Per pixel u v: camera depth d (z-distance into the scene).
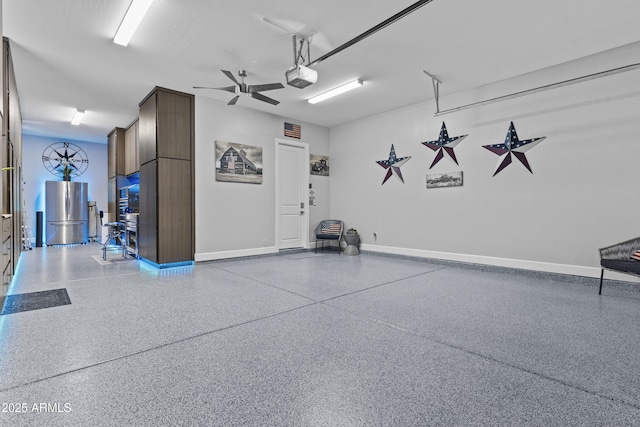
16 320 2.73
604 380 1.82
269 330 2.54
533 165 4.55
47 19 3.28
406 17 3.29
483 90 5.09
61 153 8.69
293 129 6.97
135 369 1.92
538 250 4.50
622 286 3.81
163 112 5.12
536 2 3.06
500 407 1.56
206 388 1.71
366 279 4.39
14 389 1.69
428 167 5.81
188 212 5.40
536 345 2.28
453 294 3.64
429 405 1.57
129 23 3.28
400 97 5.65
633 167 3.76
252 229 6.23
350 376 1.84
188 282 4.16
